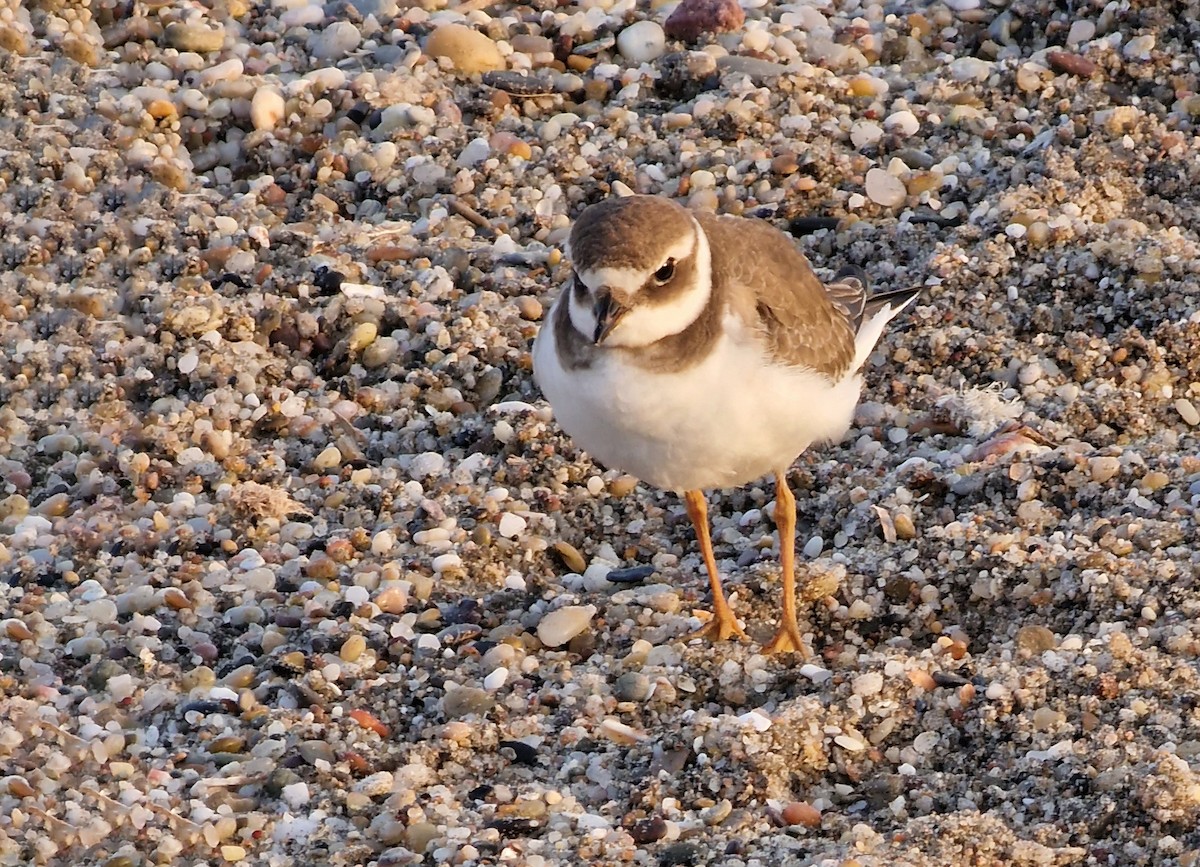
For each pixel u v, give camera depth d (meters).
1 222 13.41
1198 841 8.15
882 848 8.23
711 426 9.16
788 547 10.21
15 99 14.64
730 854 8.33
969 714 9.22
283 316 12.67
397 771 8.98
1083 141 13.99
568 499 11.42
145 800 8.71
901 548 10.60
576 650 10.10
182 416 11.79
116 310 12.82
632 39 15.75
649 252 8.77
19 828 8.48
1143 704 9.00
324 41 15.75
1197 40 15.07
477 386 12.30
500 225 13.86
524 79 15.23
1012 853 8.17
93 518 11.01
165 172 14.09
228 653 9.95
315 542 10.88
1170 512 10.55
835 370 9.77
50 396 12.10
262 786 8.86
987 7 16.11
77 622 10.06
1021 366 12.20
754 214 13.95
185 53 15.45
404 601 10.34
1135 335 12.20
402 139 14.59
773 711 9.48
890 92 15.21
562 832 8.52
